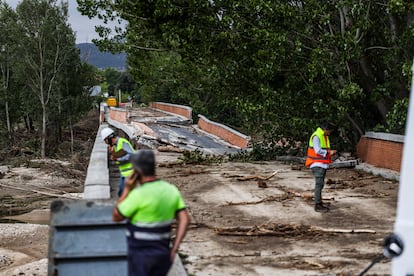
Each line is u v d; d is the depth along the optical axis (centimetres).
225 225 1249
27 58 7438
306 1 2305
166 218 613
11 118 8138
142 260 602
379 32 2394
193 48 2584
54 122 7744
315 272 928
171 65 4447
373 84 2422
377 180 1856
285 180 1920
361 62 2380
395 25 2252
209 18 2405
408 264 466
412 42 2206
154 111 6072
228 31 2442
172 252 623
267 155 2747
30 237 2638
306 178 1964
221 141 3781
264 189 1725
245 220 1297
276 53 2267
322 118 2409
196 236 1165
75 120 8012
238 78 2573
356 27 2225
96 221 830
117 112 4909
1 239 2592
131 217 611
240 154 2836
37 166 5181
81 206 833
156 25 2614
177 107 5509
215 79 2741
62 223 827
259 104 2478
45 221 3116
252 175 2030
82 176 4809
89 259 824
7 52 7919
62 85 7875
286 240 1130
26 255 2356
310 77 2244
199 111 5334
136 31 2972
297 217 1323
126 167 1159
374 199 1532
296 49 2269
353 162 2164
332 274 912
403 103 2009
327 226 1229
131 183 630
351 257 1006
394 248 474
